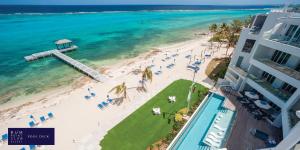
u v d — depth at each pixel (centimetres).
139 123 2441
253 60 2661
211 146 1931
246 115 2436
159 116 2572
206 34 8331
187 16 16412
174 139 2050
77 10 19512
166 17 14912
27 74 3978
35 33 7538
